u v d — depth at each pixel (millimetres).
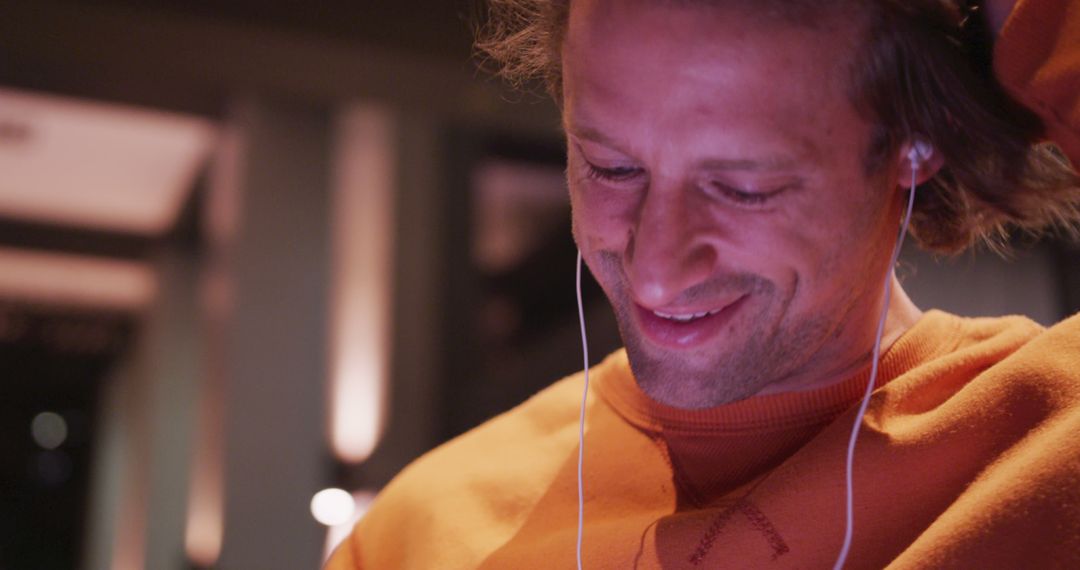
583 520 863
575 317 6508
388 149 6227
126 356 12977
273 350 5941
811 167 693
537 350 6438
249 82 5305
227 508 5672
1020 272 3281
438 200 6211
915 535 703
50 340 13539
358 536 1013
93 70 5707
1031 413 698
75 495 16656
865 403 707
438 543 902
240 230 6004
